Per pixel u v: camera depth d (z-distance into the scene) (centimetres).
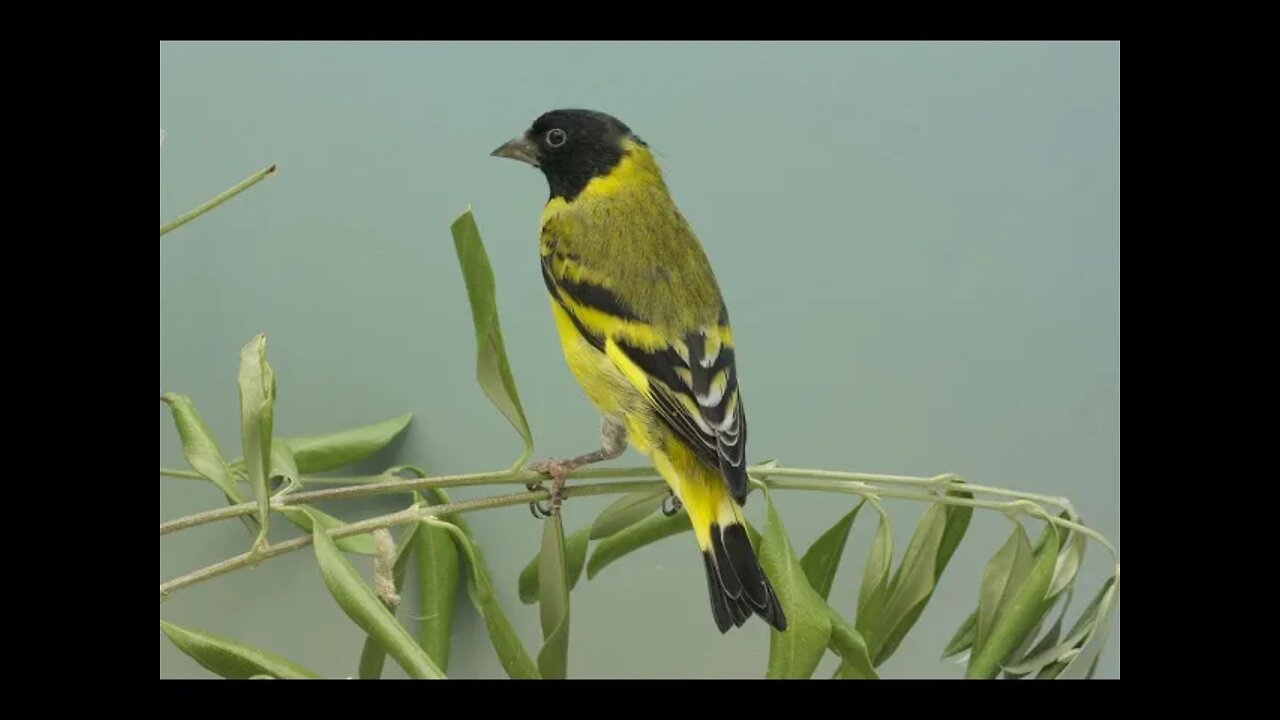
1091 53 700
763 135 703
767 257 705
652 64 700
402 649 480
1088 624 550
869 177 705
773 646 511
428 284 706
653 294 562
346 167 703
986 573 559
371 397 710
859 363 708
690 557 729
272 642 725
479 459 711
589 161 618
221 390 703
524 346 708
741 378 706
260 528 521
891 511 717
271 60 696
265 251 704
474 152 701
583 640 732
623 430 581
